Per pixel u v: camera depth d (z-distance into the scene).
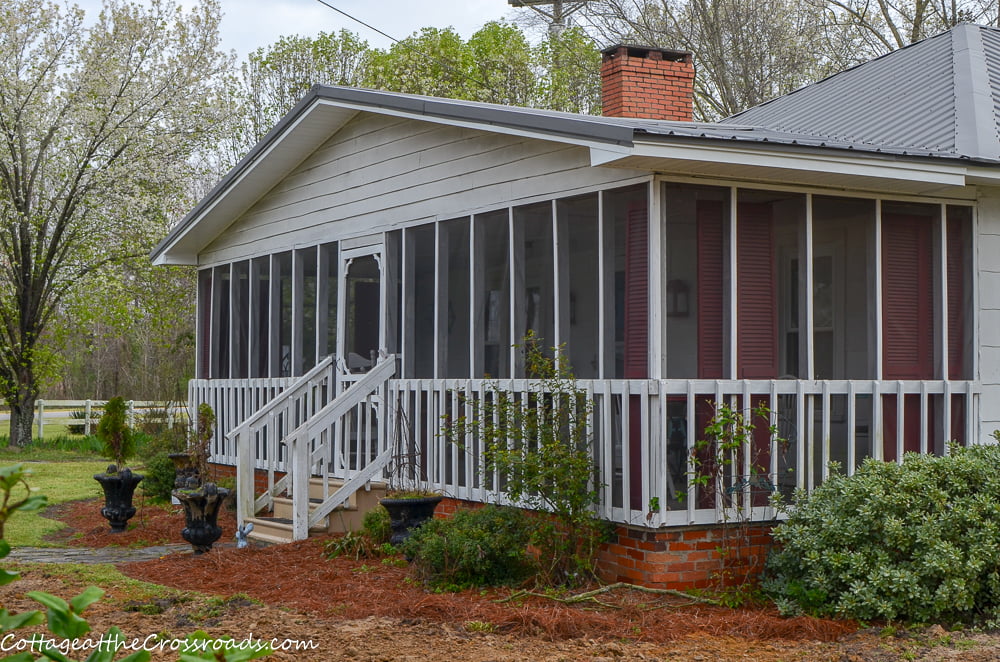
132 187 25.92
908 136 9.80
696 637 6.51
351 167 12.18
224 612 7.04
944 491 7.09
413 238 11.05
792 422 8.27
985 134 9.36
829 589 7.01
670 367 7.91
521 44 33.12
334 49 35.38
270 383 13.61
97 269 26.34
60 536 12.16
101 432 12.09
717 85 28.47
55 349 28.11
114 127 25.75
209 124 27.34
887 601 6.69
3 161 24.91
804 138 8.41
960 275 9.24
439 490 10.11
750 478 7.93
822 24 27.92
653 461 7.73
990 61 11.77
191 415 15.98
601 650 6.09
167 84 26.56
